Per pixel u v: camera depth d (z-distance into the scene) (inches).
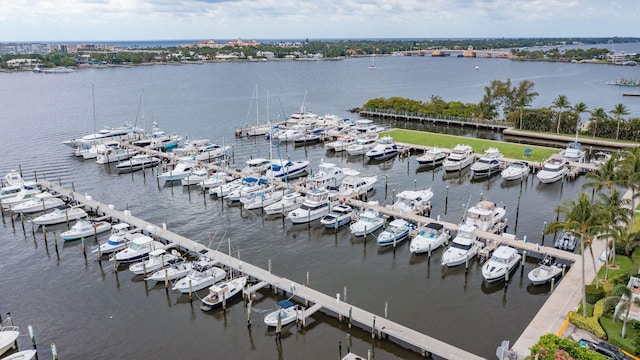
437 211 2726.4
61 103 6943.9
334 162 3833.7
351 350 1573.6
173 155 3868.1
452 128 5221.5
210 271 1978.3
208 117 5846.5
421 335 1574.8
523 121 4931.1
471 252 2127.2
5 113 6058.1
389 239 2294.5
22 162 3814.0
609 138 4365.2
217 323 1739.7
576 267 1952.5
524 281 1982.0
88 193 3115.2
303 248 2327.8
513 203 2874.0
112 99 7372.1
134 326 1723.7
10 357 1492.4
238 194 2925.7
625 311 1482.5
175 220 2674.7
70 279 2048.5
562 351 1256.8
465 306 1813.5
